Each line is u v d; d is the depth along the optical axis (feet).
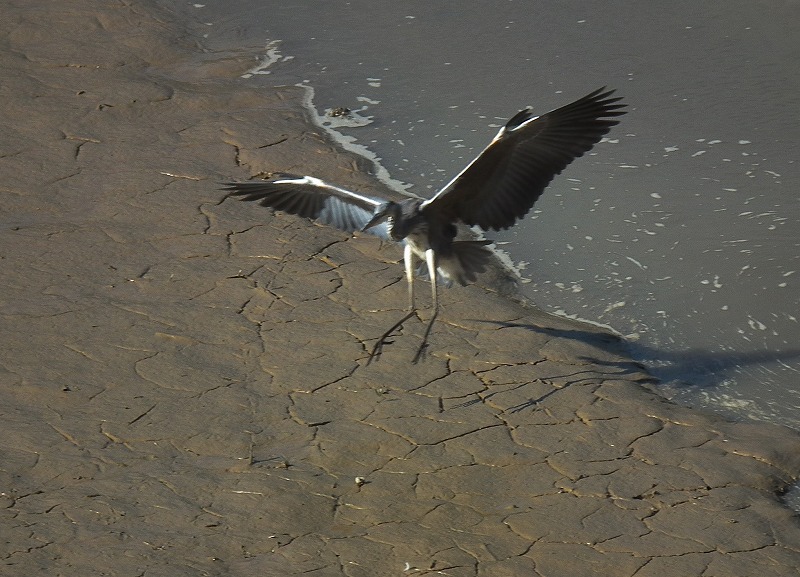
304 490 32.89
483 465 34.17
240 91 60.70
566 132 30.73
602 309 43.24
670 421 36.37
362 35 68.54
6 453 33.94
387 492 32.91
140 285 43.32
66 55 64.34
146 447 34.65
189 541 30.55
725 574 29.55
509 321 41.75
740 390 38.45
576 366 39.24
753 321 42.19
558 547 30.66
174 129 56.03
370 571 29.63
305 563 29.81
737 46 64.69
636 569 29.81
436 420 36.22
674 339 41.34
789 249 46.19
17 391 36.96
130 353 39.27
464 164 52.85
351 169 51.83
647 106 58.39
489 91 60.44
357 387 37.81
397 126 57.00
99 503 31.94
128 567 29.35
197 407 36.55
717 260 45.91
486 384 38.14
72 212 48.44
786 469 34.22
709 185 51.26
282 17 71.67
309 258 45.34
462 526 31.53
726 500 32.63
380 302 42.57
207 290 43.14
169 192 50.01
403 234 31.78
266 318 41.52
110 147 54.13
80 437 34.94
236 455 34.40
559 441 35.27
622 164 53.52
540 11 71.15
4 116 56.59
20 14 69.05
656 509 32.27
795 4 69.92
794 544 30.81
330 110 58.85
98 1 71.97
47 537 30.40
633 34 67.00
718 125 56.24
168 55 65.62
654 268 45.70
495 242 47.96
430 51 65.82
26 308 41.52
